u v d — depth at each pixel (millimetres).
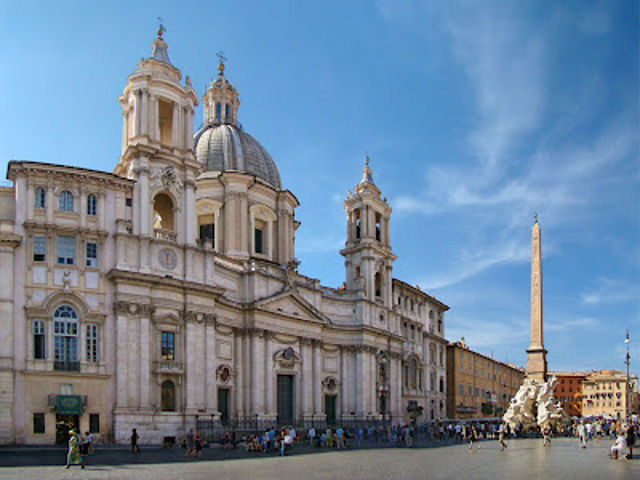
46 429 43438
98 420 45406
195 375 50719
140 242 49188
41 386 43812
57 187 46812
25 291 44469
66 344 45312
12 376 42938
